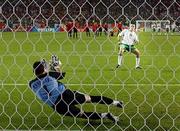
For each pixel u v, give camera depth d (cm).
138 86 1883
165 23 3541
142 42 4069
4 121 1295
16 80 2133
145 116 1343
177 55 3206
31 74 2334
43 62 1283
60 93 1261
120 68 2628
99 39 4234
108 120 1280
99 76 2267
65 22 3722
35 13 3756
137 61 2605
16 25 3656
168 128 1209
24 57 3177
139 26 3556
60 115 1352
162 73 2358
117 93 1741
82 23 3659
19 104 1530
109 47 3816
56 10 3738
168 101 1573
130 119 1222
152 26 3631
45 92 1270
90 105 1479
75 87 1902
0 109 1455
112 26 3022
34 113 1391
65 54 3144
